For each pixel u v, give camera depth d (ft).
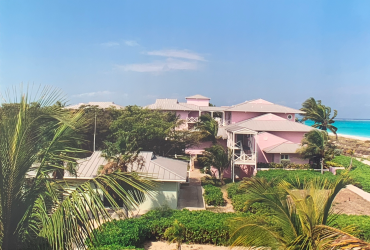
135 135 86.84
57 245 20.24
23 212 21.07
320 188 29.58
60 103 23.27
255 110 127.03
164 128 97.81
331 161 112.16
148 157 70.23
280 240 25.89
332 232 21.49
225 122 147.13
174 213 55.06
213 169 107.45
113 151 59.11
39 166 22.67
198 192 80.84
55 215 20.13
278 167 99.71
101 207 20.26
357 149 180.14
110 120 108.37
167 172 64.28
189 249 45.09
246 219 27.55
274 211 27.68
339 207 67.00
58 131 23.24
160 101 165.89
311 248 23.07
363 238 44.42
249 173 102.22
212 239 46.73
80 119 24.26
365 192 77.51
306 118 177.78
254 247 26.55
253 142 105.81
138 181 23.24
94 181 21.75
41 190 22.17
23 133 20.40
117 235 43.98
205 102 210.18
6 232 19.77
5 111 20.81
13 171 20.03
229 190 75.72
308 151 94.38
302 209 25.34
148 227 48.42
